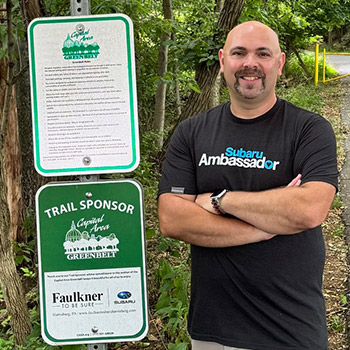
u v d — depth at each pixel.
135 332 1.43
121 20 1.37
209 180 1.52
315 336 1.45
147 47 4.81
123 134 1.39
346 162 5.57
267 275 1.45
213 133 1.54
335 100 8.88
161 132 5.50
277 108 1.51
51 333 1.42
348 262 3.41
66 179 2.36
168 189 1.56
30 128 3.23
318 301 1.48
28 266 2.83
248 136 1.50
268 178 1.47
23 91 3.22
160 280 2.53
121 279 1.42
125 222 1.41
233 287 1.47
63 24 1.37
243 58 1.47
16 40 2.59
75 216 1.41
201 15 5.88
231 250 1.48
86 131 1.40
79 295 1.42
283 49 8.52
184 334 2.19
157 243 3.07
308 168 1.44
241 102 1.49
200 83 5.05
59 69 1.38
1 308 2.56
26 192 3.25
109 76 1.38
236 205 1.45
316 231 1.49
